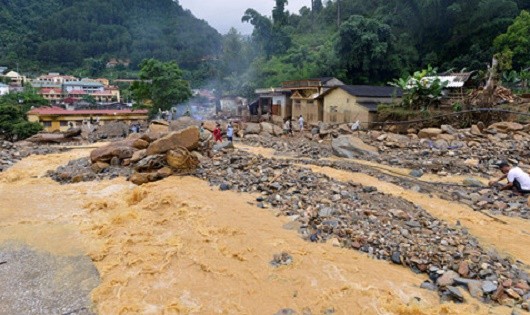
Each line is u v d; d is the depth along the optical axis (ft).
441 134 67.36
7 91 223.92
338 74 142.72
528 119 69.10
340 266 23.71
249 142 76.33
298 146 68.90
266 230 28.22
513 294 20.35
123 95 254.88
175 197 34.53
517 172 39.14
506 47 114.93
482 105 73.92
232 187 38.22
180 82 130.93
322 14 234.58
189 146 44.39
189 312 20.07
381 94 97.81
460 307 19.74
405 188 40.96
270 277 22.82
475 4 140.46
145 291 21.99
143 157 45.75
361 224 28.45
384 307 20.01
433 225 28.89
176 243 26.89
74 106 178.50
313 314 19.75
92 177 44.47
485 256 23.88
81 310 20.49
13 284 22.82
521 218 32.60
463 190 40.32
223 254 25.25
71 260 25.48
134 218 31.89
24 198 38.17
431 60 144.36
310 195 34.68
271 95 136.46
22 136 101.65
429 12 147.64
